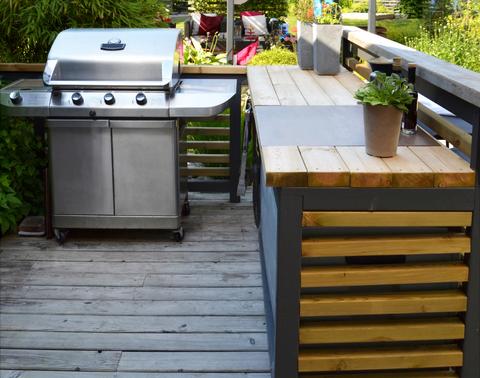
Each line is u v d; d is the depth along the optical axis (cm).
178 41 336
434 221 162
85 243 343
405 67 213
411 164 163
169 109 308
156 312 265
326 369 174
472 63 586
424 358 175
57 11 389
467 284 170
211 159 419
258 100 249
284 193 159
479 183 158
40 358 230
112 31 334
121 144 323
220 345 239
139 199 332
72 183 330
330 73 328
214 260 321
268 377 219
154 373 221
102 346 238
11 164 341
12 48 425
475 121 155
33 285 289
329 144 183
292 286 168
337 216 160
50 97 311
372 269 168
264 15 927
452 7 727
